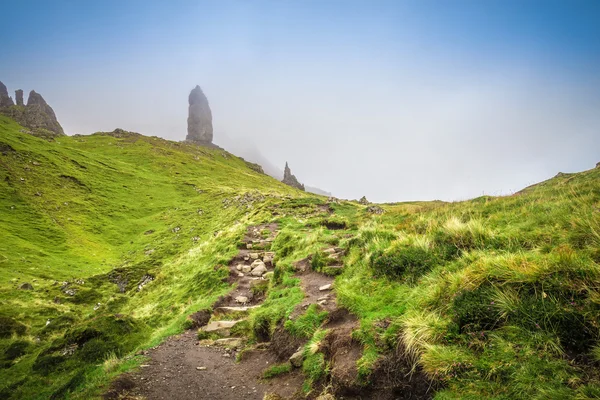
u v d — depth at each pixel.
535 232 8.50
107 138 150.38
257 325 11.75
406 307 7.92
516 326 5.66
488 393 4.93
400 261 10.21
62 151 95.38
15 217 57.91
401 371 6.27
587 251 6.60
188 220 67.31
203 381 9.23
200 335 12.98
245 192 80.12
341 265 14.52
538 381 4.68
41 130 147.25
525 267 6.44
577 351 4.99
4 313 26.50
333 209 38.28
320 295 11.86
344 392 6.64
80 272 45.12
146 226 68.12
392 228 14.90
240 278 19.80
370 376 6.49
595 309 5.19
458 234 9.88
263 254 23.31
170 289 23.89
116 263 50.81
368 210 32.31
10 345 19.45
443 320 6.61
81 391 8.80
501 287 6.49
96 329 13.53
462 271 7.61
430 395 5.59
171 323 15.77
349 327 8.49
